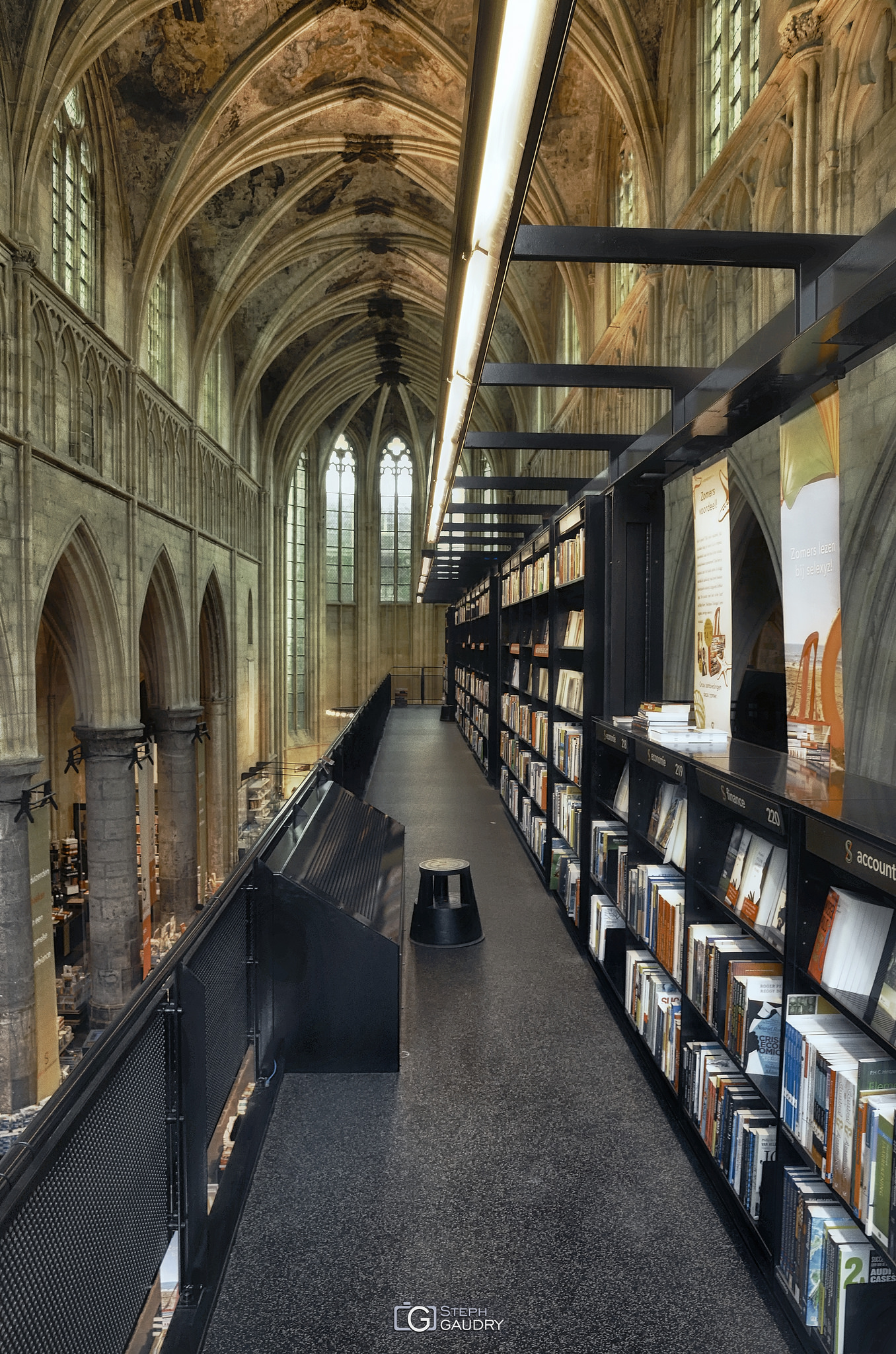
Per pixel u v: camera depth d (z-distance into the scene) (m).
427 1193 3.01
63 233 14.37
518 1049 4.15
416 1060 4.04
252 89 16.45
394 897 4.57
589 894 5.39
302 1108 3.60
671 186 12.05
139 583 17.70
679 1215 2.90
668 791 4.17
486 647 15.31
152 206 16.86
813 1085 2.28
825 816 2.24
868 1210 1.98
